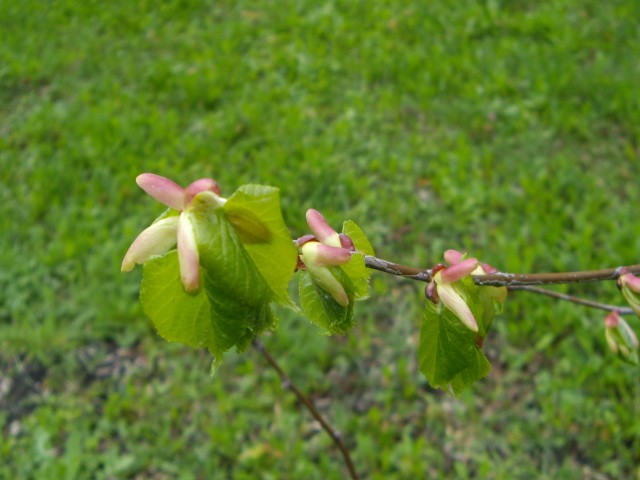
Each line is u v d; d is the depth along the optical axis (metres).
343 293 0.99
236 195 0.82
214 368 0.87
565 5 6.64
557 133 5.38
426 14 6.71
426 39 6.43
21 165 5.29
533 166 5.09
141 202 4.96
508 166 5.13
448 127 5.51
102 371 4.06
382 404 3.85
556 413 3.71
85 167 5.27
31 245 4.66
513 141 5.32
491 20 6.57
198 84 5.96
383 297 4.31
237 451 3.67
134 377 4.01
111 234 4.66
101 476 3.62
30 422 3.82
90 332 4.18
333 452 3.68
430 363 1.18
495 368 3.96
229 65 6.24
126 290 4.29
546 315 4.05
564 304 4.04
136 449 3.71
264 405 3.84
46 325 4.14
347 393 3.91
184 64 6.34
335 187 4.92
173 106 5.88
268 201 0.82
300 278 1.02
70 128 5.60
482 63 6.07
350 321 1.02
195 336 0.88
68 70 6.33
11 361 4.09
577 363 3.86
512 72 6.02
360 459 3.62
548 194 4.76
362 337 4.10
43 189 5.01
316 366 3.99
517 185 5.00
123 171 5.12
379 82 6.02
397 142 5.38
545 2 6.83
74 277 4.44
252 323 0.86
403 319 4.20
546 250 4.39
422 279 1.14
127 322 4.21
